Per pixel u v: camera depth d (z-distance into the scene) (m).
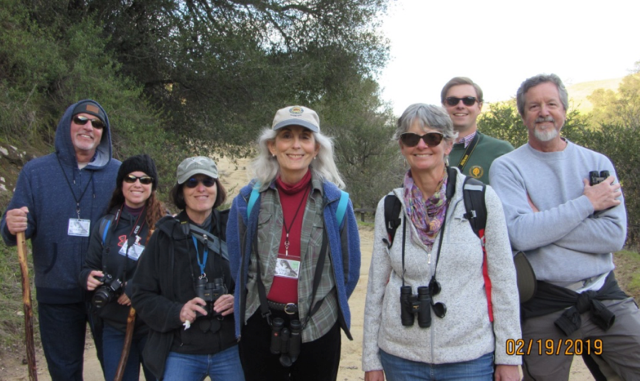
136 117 9.55
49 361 3.29
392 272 2.59
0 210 6.38
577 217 2.61
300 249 2.60
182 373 2.73
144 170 3.24
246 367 2.71
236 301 2.60
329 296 2.67
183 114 13.59
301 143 2.57
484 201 2.42
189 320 2.68
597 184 2.67
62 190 3.36
